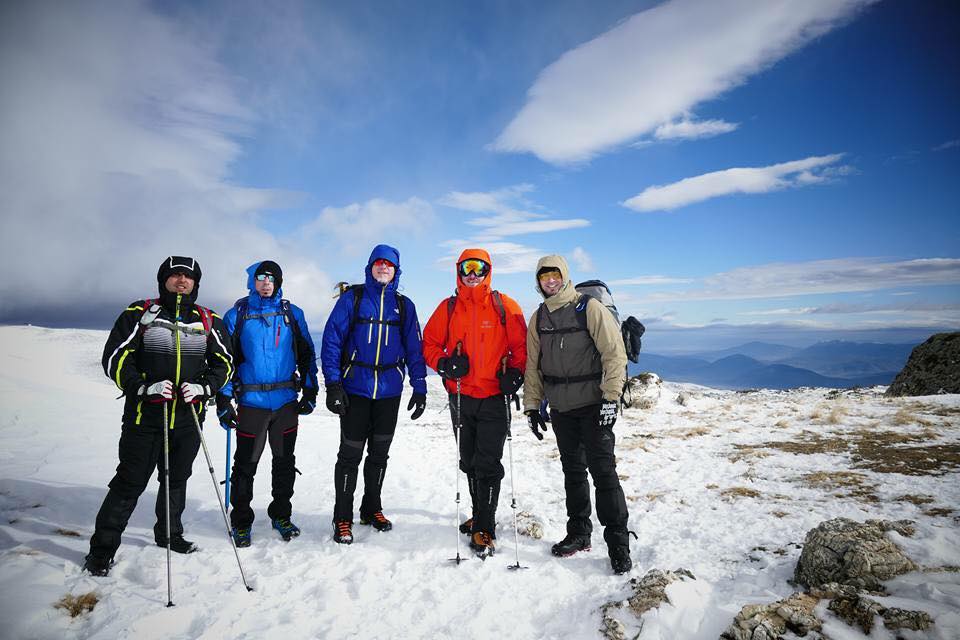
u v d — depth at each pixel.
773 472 5.96
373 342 4.36
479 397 4.19
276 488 4.34
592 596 3.19
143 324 3.45
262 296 4.31
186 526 4.47
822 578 2.85
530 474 6.68
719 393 17.91
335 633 2.85
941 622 2.08
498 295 4.27
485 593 3.30
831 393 15.28
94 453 6.48
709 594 2.87
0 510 4.31
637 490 5.65
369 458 4.61
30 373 17.27
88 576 3.28
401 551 4.02
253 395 4.14
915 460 5.96
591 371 3.76
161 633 2.79
